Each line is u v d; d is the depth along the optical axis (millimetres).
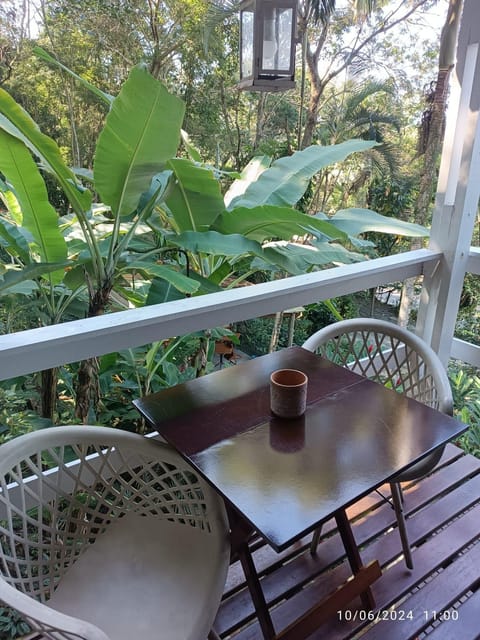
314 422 967
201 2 5770
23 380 1762
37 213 1770
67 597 857
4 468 802
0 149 1534
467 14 1587
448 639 1128
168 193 1960
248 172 3016
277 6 1891
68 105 5848
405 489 1648
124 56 6004
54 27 5668
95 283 1975
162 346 2223
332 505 730
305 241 3240
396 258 1772
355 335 1506
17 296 2037
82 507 982
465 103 1665
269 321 3623
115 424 2033
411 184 6527
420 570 1312
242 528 930
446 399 1191
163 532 991
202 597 840
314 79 6398
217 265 2441
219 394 1082
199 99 6324
